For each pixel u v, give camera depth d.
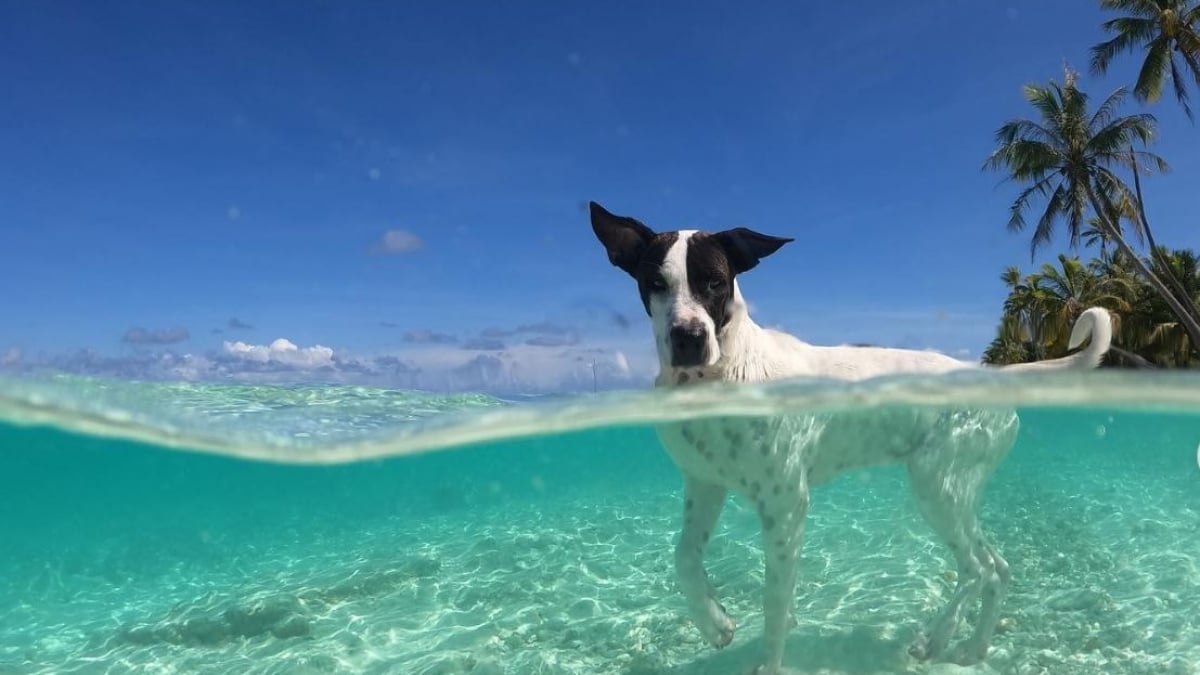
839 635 1.48
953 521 1.37
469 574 2.13
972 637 1.37
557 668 1.45
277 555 2.86
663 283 1.14
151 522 4.17
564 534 2.66
